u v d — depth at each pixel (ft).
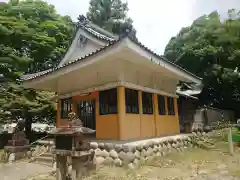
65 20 68.39
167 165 24.09
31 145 35.81
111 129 28.89
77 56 40.37
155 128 34.27
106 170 22.00
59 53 58.08
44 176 22.80
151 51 26.99
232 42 61.00
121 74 28.86
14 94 41.83
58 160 17.76
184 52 66.95
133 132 29.32
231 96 68.44
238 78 61.05
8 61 44.93
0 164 29.96
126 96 29.71
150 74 35.70
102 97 31.22
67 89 38.04
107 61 28.84
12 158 31.63
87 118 36.40
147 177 19.97
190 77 39.42
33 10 55.98
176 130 40.42
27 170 26.27
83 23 39.37
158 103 36.88
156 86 37.01
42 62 59.82
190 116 54.29
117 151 23.54
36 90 45.91
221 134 42.93
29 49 53.88
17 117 46.98
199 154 29.99
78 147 17.31
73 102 36.58
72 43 40.47
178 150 31.32
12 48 49.83
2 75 48.14
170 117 39.50
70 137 17.21
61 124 38.04
